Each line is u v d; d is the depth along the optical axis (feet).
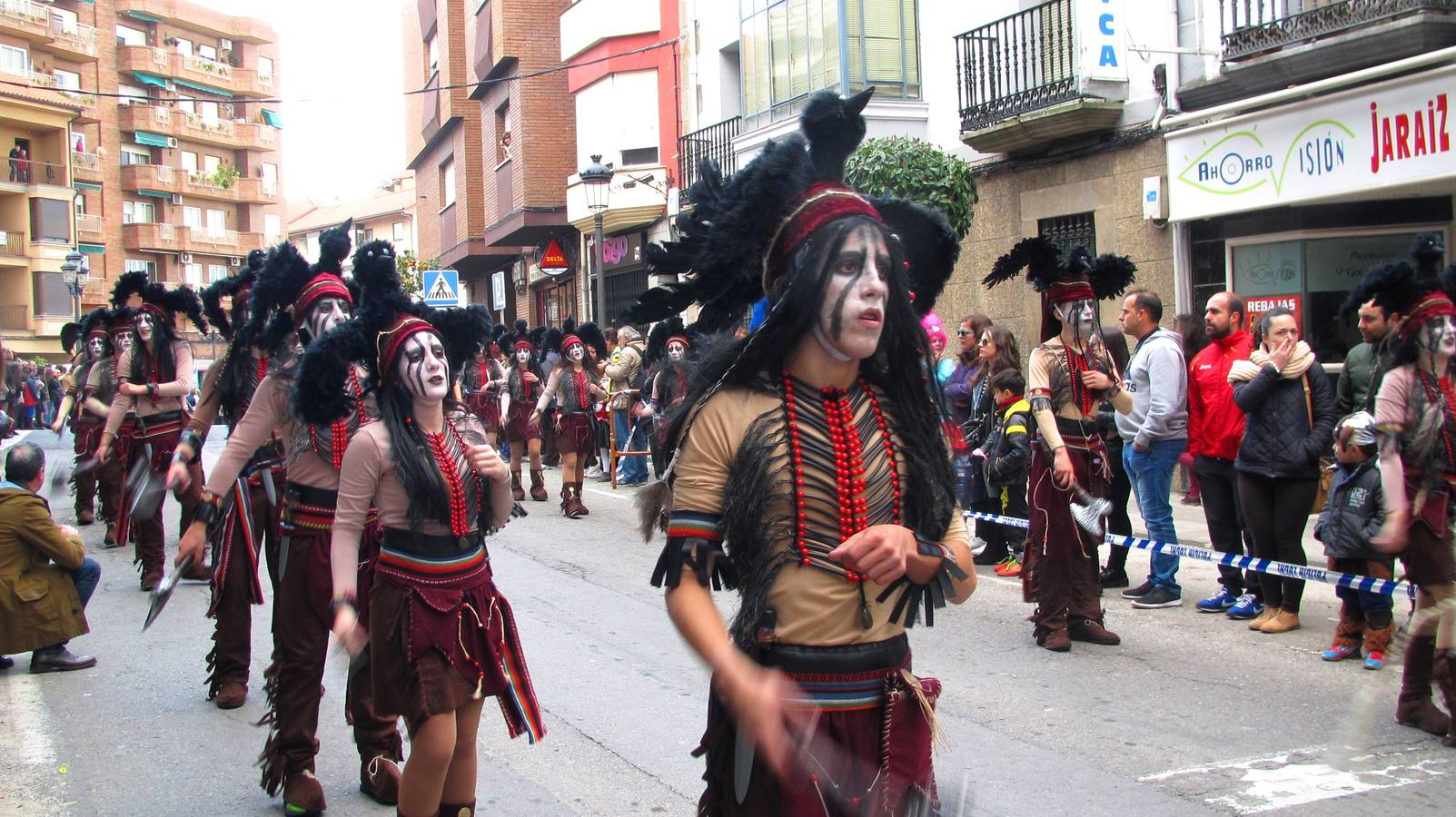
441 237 121.39
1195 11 39.40
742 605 7.93
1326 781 15.24
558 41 87.92
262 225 204.74
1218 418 24.23
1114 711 18.35
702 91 71.15
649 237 76.89
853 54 53.72
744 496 7.73
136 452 28.22
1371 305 18.56
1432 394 15.72
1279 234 37.76
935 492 8.17
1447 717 16.76
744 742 7.68
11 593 21.18
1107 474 22.07
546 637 23.32
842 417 8.02
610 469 49.52
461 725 12.25
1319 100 34.78
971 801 8.64
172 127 188.65
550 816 14.55
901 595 8.09
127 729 18.16
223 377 17.20
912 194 41.09
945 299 51.83
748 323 9.06
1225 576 24.67
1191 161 39.40
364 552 14.71
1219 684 19.60
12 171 157.48
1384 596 19.80
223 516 18.62
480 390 48.14
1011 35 46.91
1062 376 21.71
